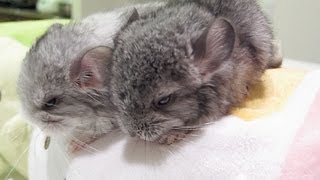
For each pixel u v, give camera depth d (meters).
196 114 0.12
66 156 0.14
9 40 0.20
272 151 0.11
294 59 0.26
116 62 0.12
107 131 0.13
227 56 0.12
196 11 0.13
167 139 0.12
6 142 0.18
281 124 0.12
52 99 0.13
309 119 0.12
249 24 0.14
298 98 0.13
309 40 0.26
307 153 0.11
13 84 0.18
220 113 0.12
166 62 0.11
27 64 0.13
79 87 0.13
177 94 0.12
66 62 0.13
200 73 0.12
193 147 0.12
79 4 0.26
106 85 0.13
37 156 0.15
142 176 0.12
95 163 0.13
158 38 0.12
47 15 0.33
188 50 0.12
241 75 0.13
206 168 0.11
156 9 0.14
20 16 0.35
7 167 0.18
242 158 0.11
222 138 0.12
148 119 0.12
